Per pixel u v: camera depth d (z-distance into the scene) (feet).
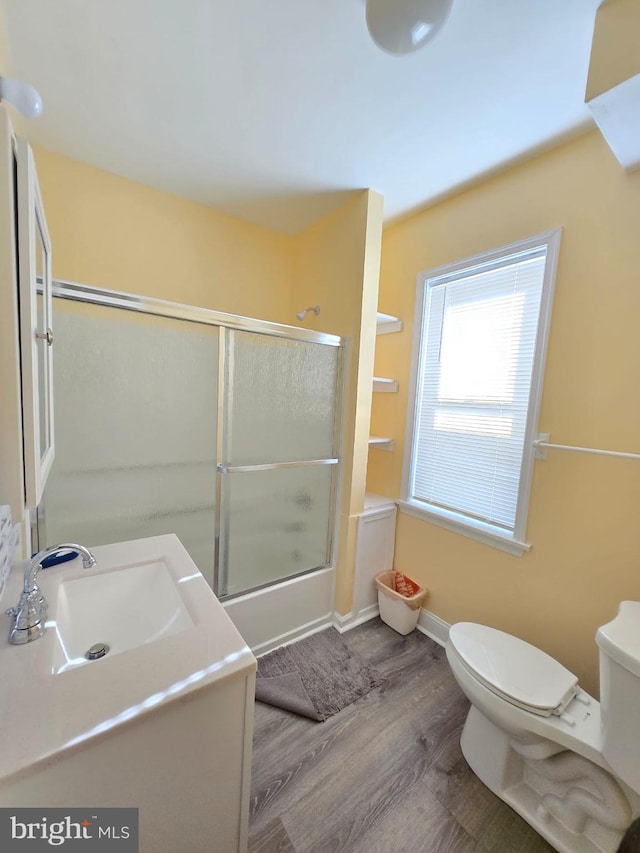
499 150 5.02
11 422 2.08
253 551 6.12
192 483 5.33
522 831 3.76
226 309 7.18
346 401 6.68
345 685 5.53
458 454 6.47
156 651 2.62
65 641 3.08
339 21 3.25
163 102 4.29
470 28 3.25
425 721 4.98
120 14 3.25
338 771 4.28
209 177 5.83
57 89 4.10
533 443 5.00
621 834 3.33
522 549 5.43
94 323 4.37
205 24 3.32
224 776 2.63
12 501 2.14
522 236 5.34
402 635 6.81
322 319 7.14
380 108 4.30
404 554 7.46
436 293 6.75
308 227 7.44
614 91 3.11
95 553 3.98
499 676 4.10
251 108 4.36
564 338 4.92
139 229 6.08
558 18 3.15
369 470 8.27
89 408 4.45
